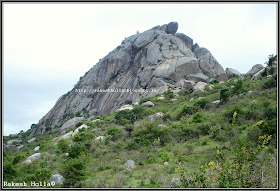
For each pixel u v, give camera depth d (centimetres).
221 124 1916
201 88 4088
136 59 7881
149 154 1630
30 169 1630
